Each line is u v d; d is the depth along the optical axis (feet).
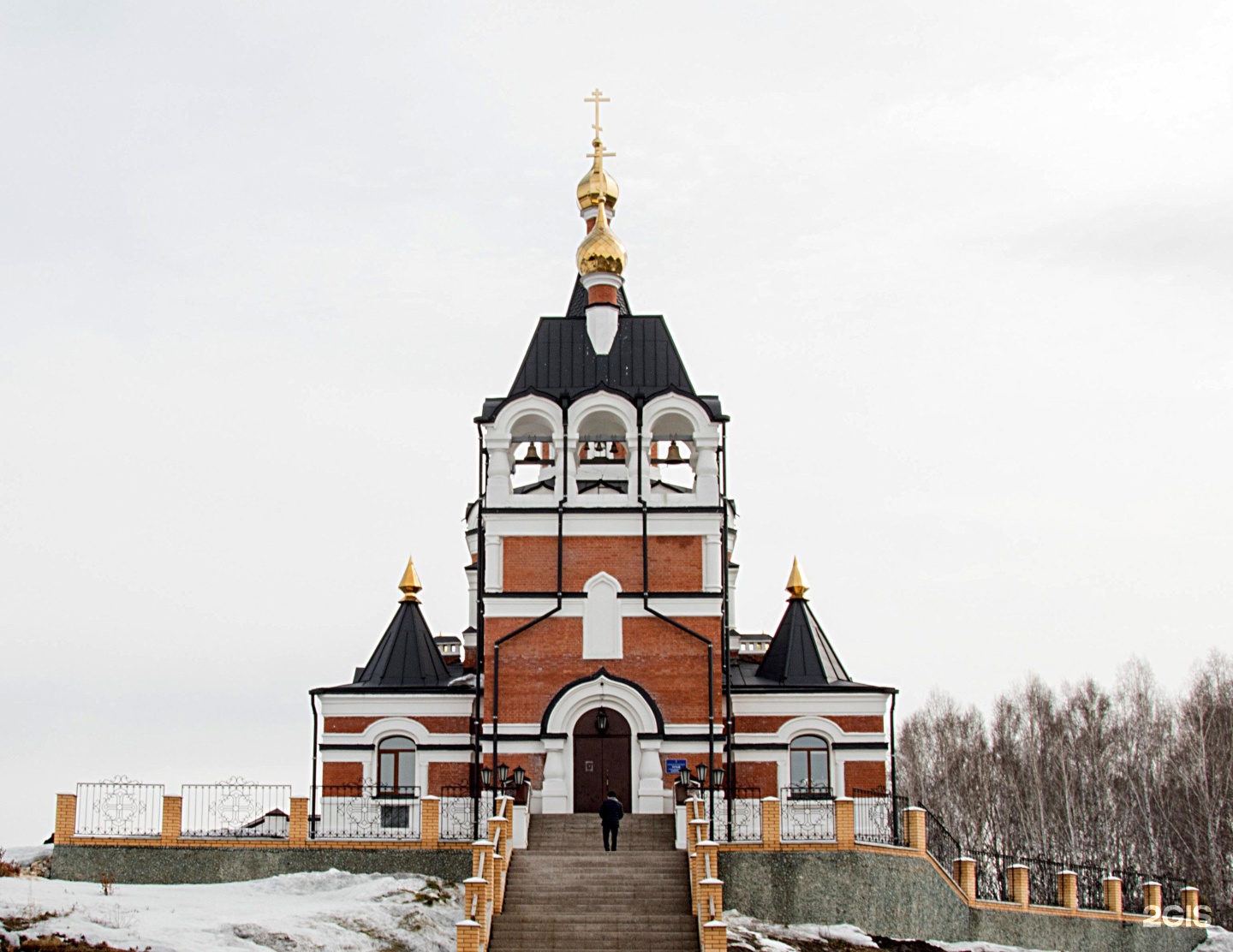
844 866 105.60
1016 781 193.98
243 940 84.17
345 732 131.54
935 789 222.69
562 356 139.13
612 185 154.51
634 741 125.49
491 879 95.30
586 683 125.29
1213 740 169.89
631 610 127.85
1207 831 165.37
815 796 127.85
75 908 84.69
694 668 126.93
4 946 74.18
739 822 112.98
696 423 131.54
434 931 95.25
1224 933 145.59
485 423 132.05
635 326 141.18
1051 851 181.57
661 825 116.37
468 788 128.88
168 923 84.58
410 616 139.74
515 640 127.34
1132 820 179.22
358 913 94.17
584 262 142.51
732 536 155.74
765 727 130.21
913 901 109.40
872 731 130.41
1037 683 203.82
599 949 92.84
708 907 91.97
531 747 124.98
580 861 104.73
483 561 128.98
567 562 128.98
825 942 100.53
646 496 130.21
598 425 140.77
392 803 126.82
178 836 109.70
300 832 109.40
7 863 106.01
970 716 230.07
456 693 131.95
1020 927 121.29
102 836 109.50
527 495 130.62
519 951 92.63
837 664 138.72
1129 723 186.60
